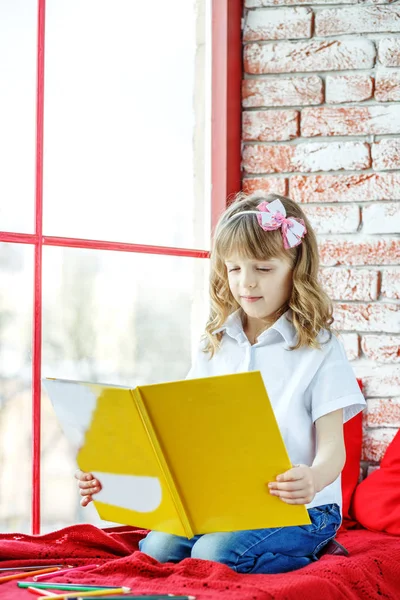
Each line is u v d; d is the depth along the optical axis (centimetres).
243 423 132
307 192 209
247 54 214
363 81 208
